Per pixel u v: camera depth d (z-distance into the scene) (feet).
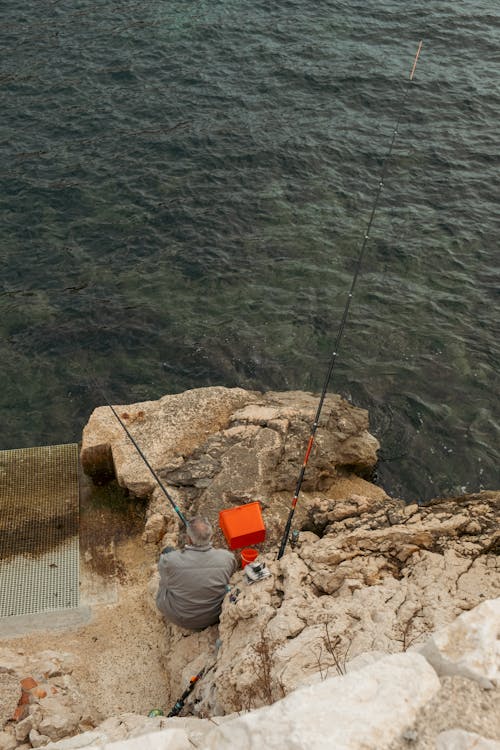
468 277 41.50
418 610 16.28
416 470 30.96
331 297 40.14
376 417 33.40
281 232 44.98
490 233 44.80
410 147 52.90
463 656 7.22
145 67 63.05
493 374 35.55
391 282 41.16
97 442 27.50
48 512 25.75
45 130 55.06
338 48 65.87
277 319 38.81
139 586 22.76
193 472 25.86
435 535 19.97
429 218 46.06
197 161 51.47
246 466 25.76
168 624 20.48
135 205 47.34
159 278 41.63
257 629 16.52
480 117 56.44
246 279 41.45
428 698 6.92
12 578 23.03
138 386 35.40
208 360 36.63
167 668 18.99
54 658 18.95
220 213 46.57
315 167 50.85
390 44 66.54
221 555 18.60
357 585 17.88
